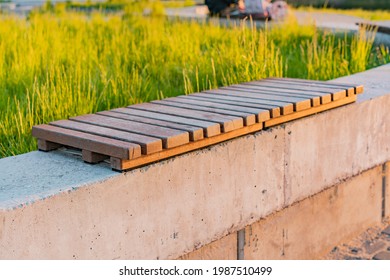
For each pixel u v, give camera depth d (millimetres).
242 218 4727
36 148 5230
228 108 4902
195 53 8789
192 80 7531
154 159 4055
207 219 4449
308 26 11852
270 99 5203
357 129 5734
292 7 19234
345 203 6035
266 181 4875
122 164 3889
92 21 13273
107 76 7383
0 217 3352
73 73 7230
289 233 5418
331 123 5410
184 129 4258
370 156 5980
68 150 4395
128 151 3816
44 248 3553
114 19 13773
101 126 4445
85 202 3715
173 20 14078
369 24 11914
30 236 3488
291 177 5109
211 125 4344
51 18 13523
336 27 13164
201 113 4762
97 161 4117
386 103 6062
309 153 5238
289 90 5617
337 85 5816
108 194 3820
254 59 7484
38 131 4430
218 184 4488
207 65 7988
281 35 11172
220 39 10438
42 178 3850
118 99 6578
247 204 4750
